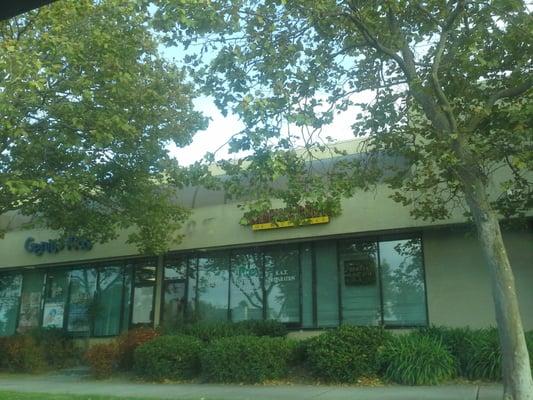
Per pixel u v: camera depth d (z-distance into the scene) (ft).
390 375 41.06
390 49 36.65
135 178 51.47
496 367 39.50
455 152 31.68
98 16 45.16
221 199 63.87
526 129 33.12
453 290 49.73
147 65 49.19
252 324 55.36
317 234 54.03
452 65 37.52
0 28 42.37
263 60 34.55
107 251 67.05
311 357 43.39
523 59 36.17
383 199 51.60
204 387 42.83
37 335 64.08
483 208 30.27
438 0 35.01
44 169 45.06
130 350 53.06
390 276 53.06
